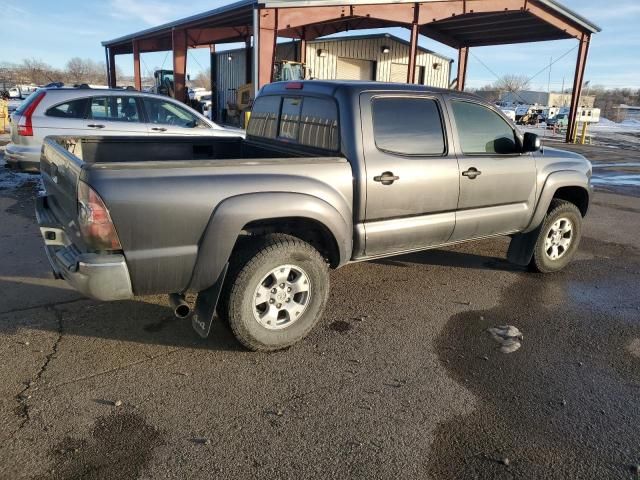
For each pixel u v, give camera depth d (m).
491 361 3.70
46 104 8.00
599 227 7.96
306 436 2.82
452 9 18.92
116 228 2.99
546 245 5.46
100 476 2.48
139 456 2.63
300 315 3.73
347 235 3.85
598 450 2.79
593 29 23.56
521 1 20.59
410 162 4.12
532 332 4.18
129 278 3.11
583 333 4.19
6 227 6.48
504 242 6.86
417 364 3.62
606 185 12.11
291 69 21.70
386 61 27.95
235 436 2.80
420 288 5.08
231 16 20.14
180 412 2.99
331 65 26.47
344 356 3.69
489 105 4.74
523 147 4.89
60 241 3.63
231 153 5.53
